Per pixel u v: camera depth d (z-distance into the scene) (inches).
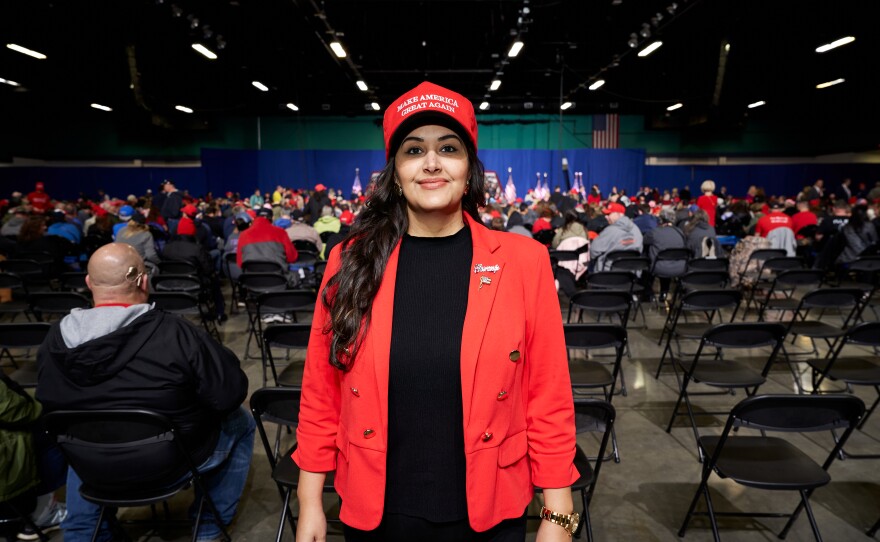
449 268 38.8
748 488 115.3
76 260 312.8
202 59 570.6
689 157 899.4
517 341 36.5
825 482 83.2
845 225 279.9
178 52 540.4
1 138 802.8
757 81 586.9
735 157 898.7
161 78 624.4
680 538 99.3
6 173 797.9
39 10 374.6
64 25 412.5
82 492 79.7
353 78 712.4
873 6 348.5
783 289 219.6
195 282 209.9
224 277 350.6
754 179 880.3
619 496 112.9
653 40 461.4
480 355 35.6
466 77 745.6
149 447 74.9
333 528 101.7
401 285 38.3
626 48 569.9
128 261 77.0
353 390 37.0
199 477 80.7
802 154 891.4
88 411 71.6
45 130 863.1
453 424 36.6
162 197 482.0
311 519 40.2
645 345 213.3
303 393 42.6
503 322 36.3
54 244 285.3
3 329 131.1
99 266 75.3
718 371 130.3
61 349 71.4
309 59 621.9
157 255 224.2
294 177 872.9
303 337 131.3
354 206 565.9
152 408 74.6
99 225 324.8
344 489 38.4
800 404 82.9
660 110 815.1
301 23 477.4
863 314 248.8
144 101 658.2
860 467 122.9
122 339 72.2
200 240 285.6
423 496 37.0
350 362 37.0
